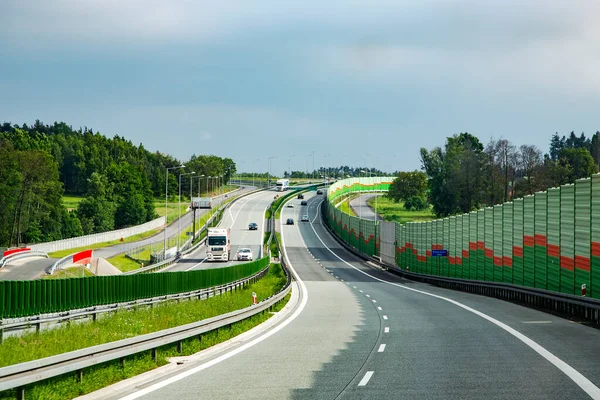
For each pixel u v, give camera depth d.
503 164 173.38
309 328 30.00
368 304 44.62
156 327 28.59
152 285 48.62
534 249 50.25
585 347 22.09
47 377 14.62
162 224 174.75
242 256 110.12
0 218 132.12
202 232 156.50
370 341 24.73
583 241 40.12
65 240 119.62
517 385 15.78
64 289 39.34
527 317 33.59
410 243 97.69
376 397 14.73
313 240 154.62
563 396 14.47
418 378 16.92
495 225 61.19
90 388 16.03
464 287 64.19
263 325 31.55
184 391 15.84
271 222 180.75
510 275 56.59
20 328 32.38
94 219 175.88
